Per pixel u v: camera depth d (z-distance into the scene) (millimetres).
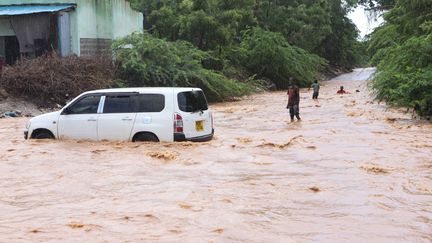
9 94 23656
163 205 7816
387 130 16578
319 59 52094
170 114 12719
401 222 6895
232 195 8367
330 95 35500
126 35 31297
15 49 28766
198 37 38375
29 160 11398
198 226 6777
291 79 20125
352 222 6914
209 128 13711
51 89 24281
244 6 44031
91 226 6836
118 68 28797
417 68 21203
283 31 53656
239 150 12648
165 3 40000
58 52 27625
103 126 13016
